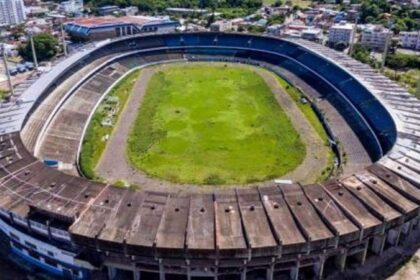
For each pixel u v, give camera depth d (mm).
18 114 109375
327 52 172000
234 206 69438
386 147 102625
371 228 65812
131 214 67750
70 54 171125
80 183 76062
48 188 74812
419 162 84312
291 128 126188
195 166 105312
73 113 129625
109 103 146000
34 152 102250
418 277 69000
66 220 67062
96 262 65625
